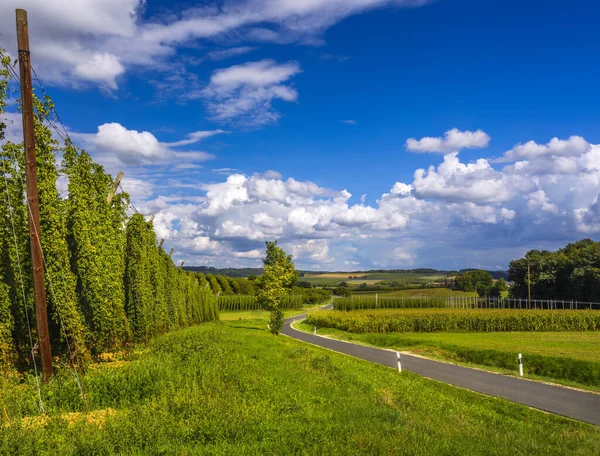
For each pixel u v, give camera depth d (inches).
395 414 441.1
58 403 413.7
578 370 884.6
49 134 585.9
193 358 622.8
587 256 3166.8
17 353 556.1
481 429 462.0
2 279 550.9
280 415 397.4
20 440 292.0
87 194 734.5
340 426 376.5
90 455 290.2
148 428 323.9
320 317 2593.5
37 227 505.4
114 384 449.4
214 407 388.5
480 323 2092.8
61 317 566.3
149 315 1024.9
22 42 500.7
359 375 701.3
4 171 563.2
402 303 4003.4
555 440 442.0
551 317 2065.7
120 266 869.8
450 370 976.9
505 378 866.1
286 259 1795.0
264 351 835.4
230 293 4771.2
